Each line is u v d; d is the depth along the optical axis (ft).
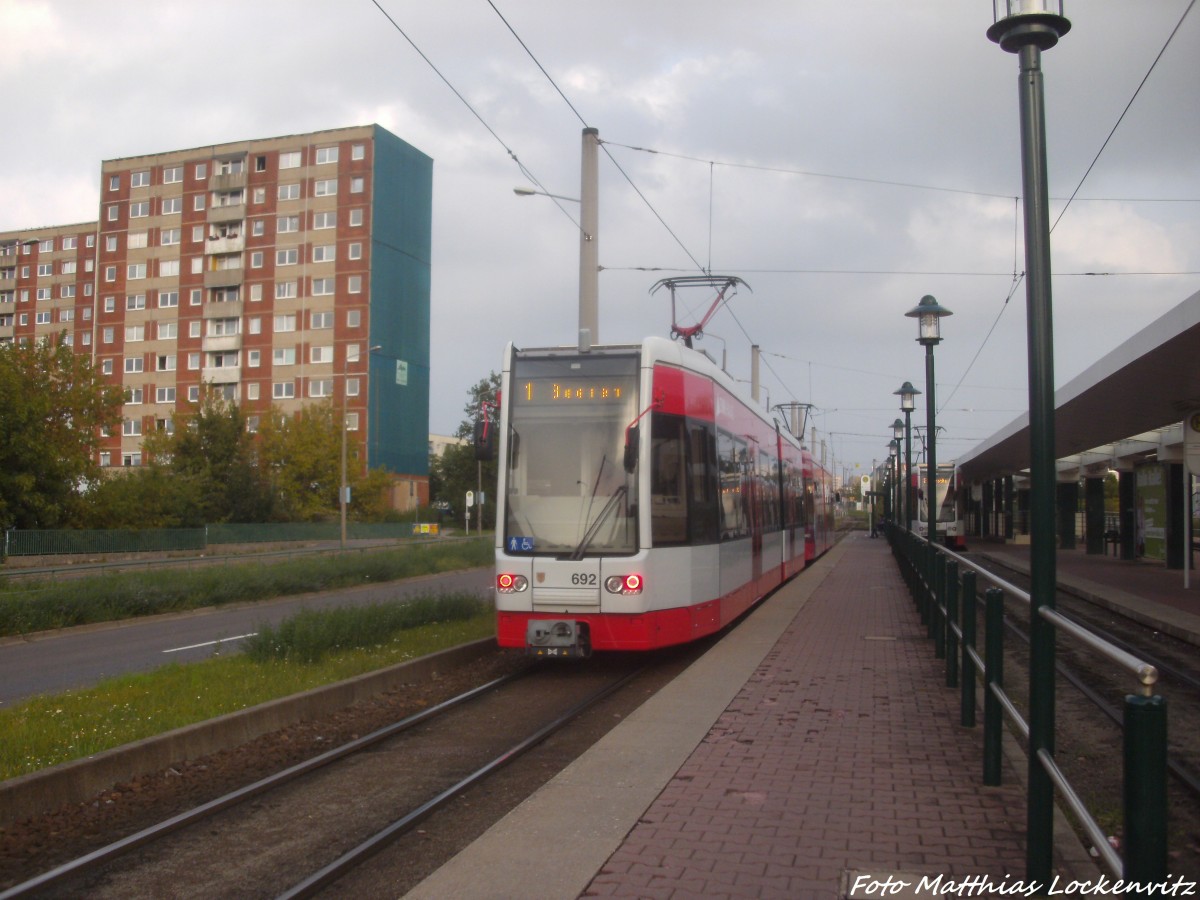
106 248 268.21
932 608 43.55
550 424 38.40
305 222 247.09
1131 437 102.37
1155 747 10.61
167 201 262.47
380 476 224.74
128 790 23.56
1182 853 19.19
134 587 74.02
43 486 126.93
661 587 37.37
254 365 250.37
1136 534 115.55
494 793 23.04
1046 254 16.28
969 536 230.07
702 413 42.22
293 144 249.75
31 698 34.06
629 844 17.95
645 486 37.22
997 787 21.34
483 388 324.39
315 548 166.30
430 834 20.11
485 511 312.91
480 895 15.75
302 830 20.54
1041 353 15.97
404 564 109.19
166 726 27.81
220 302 252.62
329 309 244.01
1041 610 15.21
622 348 38.70
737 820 19.26
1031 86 16.76
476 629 49.24
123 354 264.52
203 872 18.20
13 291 322.55
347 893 17.08
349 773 24.98
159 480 149.18
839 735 26.37
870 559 118.42
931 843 17.90
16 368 125.59
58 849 19.60
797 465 85.56
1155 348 53.57
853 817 19.43
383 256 246.47
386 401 246.47
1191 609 59.52
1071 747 27.81
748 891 15.76
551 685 37.52
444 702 33.40
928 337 54.13
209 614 76.18
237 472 182.39
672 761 23.65
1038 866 15.21
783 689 32.91
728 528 45.68
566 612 36.96
